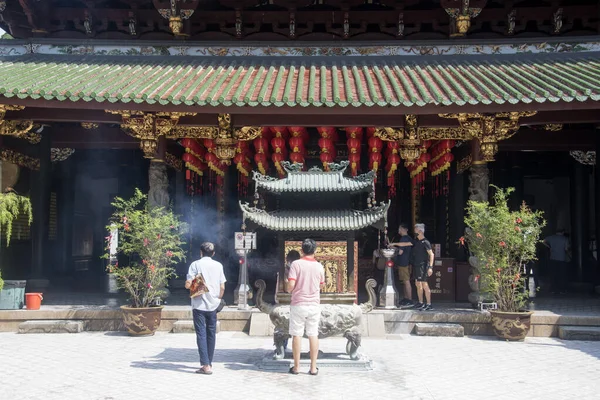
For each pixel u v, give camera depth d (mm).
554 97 13719
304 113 14320
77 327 13859
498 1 18125
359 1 18328
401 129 15812
